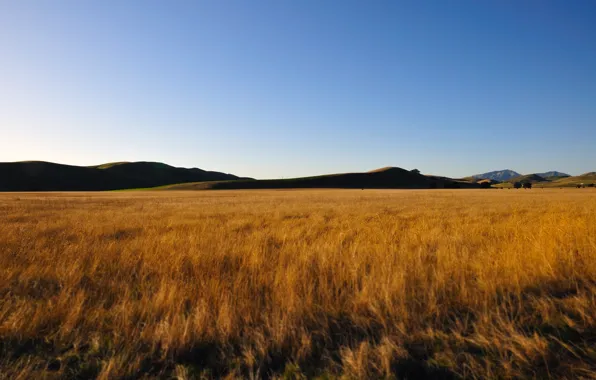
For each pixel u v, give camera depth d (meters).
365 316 3.98
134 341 3.40
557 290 4.72
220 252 6.95
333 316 3.99
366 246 7.50
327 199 39.56
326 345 3.40
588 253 6.14
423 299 4.30
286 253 6.86
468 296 4.40
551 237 7.46
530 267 5.47
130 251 7.22
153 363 3.16
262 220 14.70
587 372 2.89
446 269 5.50
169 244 8.00
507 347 3.20
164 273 5.59
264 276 5.23
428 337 3.48
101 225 12.57
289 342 3.39
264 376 3.01
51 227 11.98
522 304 4.25
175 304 4.19
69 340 3.48
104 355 3.25
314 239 9.09
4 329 3.60
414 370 3.05
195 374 3.02
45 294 4.74
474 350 3.30
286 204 28.55
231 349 3.29
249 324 3.79
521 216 14.95
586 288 4.75
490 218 14.42
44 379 2.88
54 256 6.68
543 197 41.69
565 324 3.71
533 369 2.98
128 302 4.26
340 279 5.14
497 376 2.89
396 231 10.20
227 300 4.16
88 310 4.08
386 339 3.30
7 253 7.01
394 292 4.38
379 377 2.90
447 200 35.03
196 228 11.45
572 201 30.09
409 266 5.52
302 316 3.89
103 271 5.91
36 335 3.56
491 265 5.51
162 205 28.36
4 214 18.64
